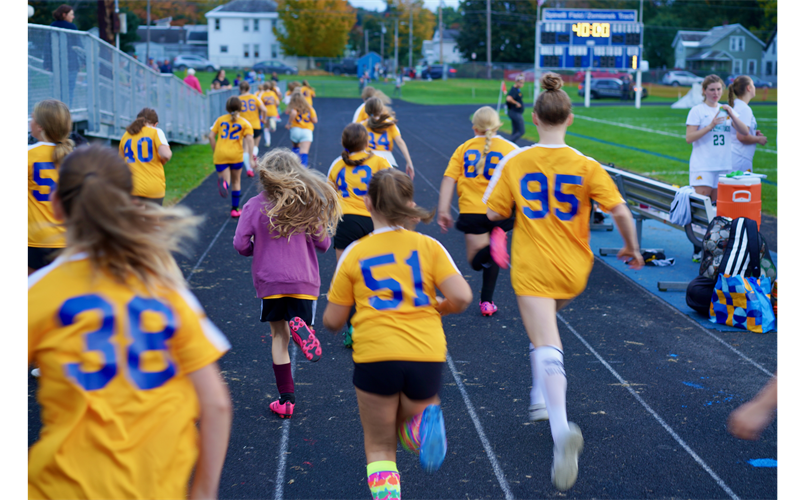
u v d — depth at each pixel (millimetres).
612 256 8344
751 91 7520
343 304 3090
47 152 4754
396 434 3102
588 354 5309
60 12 11945
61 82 11367
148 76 16453
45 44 10734
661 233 9617
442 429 2844
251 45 86688
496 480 3568
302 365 5152
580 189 3623
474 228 5758
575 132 24672
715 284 5977
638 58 34062
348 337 5430
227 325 5922
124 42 63500
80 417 1775
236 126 10133
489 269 6113
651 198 8109
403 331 2934
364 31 104938
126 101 14844
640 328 5883
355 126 5547
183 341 1887
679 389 4668
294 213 4141
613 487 3494
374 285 2982
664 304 6543
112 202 1786
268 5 87625
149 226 1871
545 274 3619
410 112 35094
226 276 7383
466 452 3854
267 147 19906
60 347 1778
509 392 4656
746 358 5191
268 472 3637
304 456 3812
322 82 62375
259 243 4242
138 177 7289
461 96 51062
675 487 3488
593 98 49781
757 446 3896
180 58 69312
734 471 3639
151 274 1846
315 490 3469
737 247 5848
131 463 1805
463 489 3482
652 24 94125
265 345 5500
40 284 1796
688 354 5289
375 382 2928
